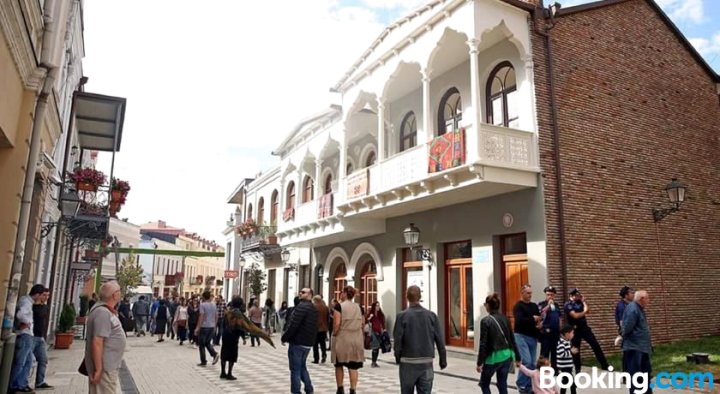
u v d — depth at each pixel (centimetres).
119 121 1647
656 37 1572
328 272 2219
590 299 1224
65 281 2102
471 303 1412
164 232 7056
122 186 1639
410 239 1518
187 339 2164
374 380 1059
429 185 1334
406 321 648
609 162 1355
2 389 723
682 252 1443
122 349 559
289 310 1750
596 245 1271
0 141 741
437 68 1564
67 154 1456
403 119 1792
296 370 832
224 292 3828
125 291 3769
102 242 2097
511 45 1353
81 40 1570
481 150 1181
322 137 2112
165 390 955
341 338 858
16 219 771
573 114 1322
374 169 1579
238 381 1054
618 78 1441
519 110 1309
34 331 947
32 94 797
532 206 1235
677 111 1557
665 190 1445
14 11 605
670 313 1369
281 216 2433
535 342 830
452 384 1003
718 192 1596
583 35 1406
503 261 1330
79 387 968
